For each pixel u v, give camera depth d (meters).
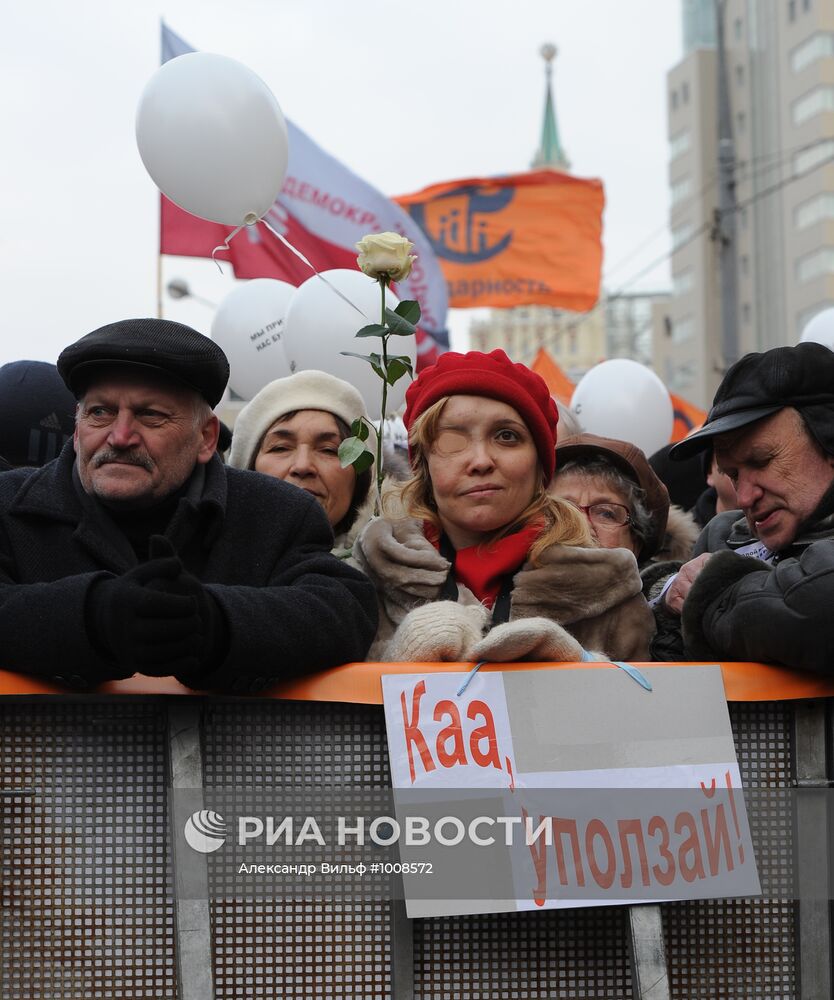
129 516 2.45
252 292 5.61
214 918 2.14
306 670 2.21
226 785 2.18
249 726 2.20
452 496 2.76
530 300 11.96
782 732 2.30
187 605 2.04
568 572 2.70
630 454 3.29
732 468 2.69
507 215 11.95
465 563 2.78
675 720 2.23
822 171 51.00
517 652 2.23
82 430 2.41
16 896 2.11
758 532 2.67
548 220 11.95
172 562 2.05
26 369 3.90
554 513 2.81
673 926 2.20
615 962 2.17
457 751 2.18
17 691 2.15
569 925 2.17
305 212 8.23
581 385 6.31
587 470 3.28
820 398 2.62
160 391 2.39
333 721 2.21
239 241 7.84
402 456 3.92
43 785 2.14
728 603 2.41
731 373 2.71
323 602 2.27
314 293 4.64
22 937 2.11
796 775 2.28
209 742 2.19
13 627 2.14
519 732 2.20
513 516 2.79
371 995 2.14
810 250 51.59
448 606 2.41
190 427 2.43
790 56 52.94
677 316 60.00
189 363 2.39
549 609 2.69
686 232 58.75
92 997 2.10
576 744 2.20
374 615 2.44
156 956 2.12
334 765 2.21
